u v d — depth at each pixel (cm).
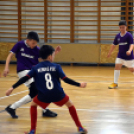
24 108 519
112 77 1011
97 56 1409
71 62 1428
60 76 328
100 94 677
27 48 452
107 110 505
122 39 746
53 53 346
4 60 1446
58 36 1489
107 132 373
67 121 433
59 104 343
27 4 1473
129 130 383
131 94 677
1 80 920
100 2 1425
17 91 711
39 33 1478
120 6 1411
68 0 1458
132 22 1437
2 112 489
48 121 432
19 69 448
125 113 482
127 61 758
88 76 1036
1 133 369
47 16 1466
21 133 369
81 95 663
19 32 1480
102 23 1451
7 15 1476
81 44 1411
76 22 1470
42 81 328
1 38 1505
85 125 407
